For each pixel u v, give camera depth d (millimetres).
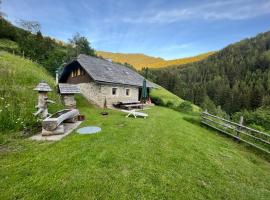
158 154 5996
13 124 7133
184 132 9523
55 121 6895
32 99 10062
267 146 8875
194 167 5527
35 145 5832
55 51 34094
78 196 3564
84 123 9305
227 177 5387
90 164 4734
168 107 22453
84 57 19250
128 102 17750
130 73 23469
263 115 12055
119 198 3645
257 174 6121
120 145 6293
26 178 3980
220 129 11578
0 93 9242
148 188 4090
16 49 28906
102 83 16297
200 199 4059
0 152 5188
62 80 22766
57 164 4617
